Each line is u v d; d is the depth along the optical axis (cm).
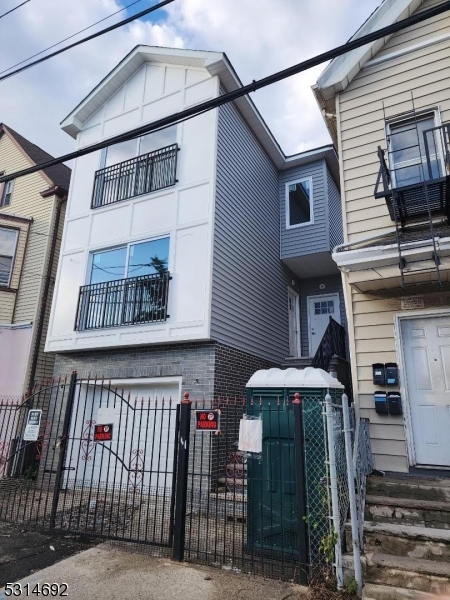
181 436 429
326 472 360
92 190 954
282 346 1042
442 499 404
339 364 775
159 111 920
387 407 503
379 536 354
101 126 1010
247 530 397
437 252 458
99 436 497
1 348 1042
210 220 758
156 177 862
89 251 904
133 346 775
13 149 1358
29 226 1182
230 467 606
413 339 531
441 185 473
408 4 632
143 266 821
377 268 494
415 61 616
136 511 586
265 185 1073
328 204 1099
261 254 981
